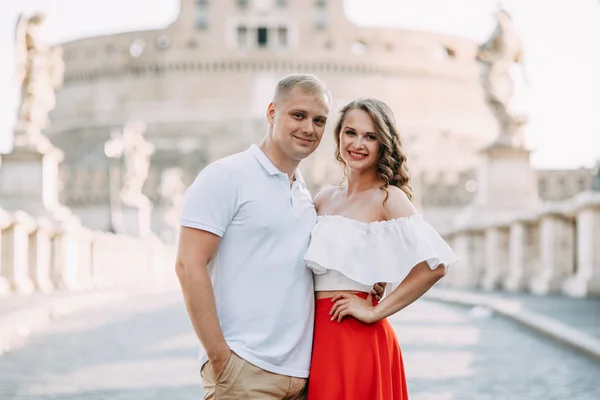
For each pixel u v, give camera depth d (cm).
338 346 444
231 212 432
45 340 1183
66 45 11150
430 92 10644
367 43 10669
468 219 3353
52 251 2467
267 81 10256
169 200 7275
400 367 469
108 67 10712
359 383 440
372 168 473
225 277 436
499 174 3369
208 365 439
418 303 2044
